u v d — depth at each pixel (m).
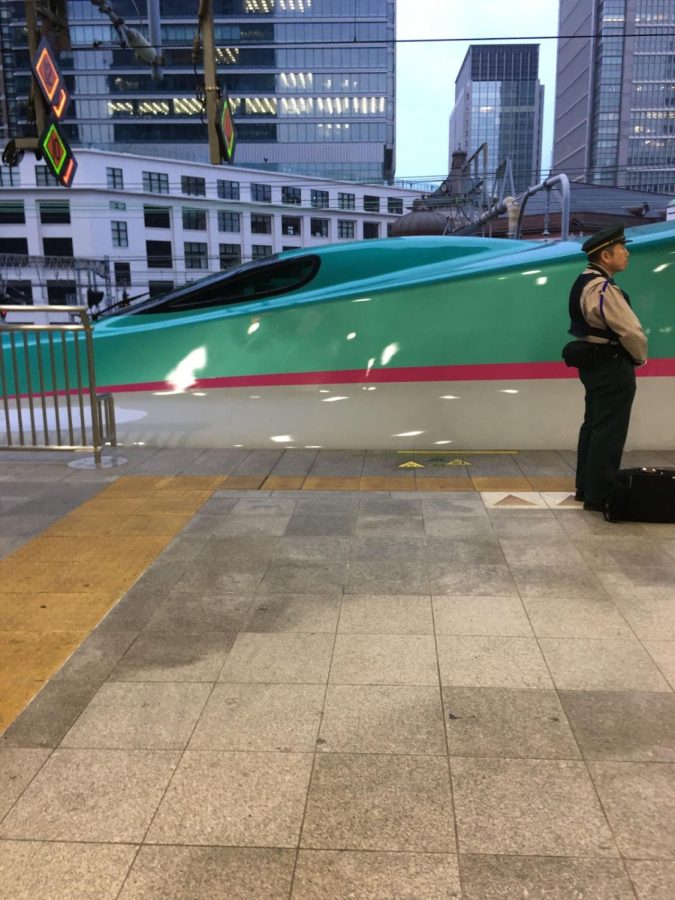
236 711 2.72
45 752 2.48
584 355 4.77
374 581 3.94
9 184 70.31
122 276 73.81
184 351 7.32
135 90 86.00
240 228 80.19
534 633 3.31
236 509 5.27
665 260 6.54
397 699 2.79
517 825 2.11
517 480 5.97
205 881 1.92
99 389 7.51
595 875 1.92
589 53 157.38
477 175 36.69
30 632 3.40
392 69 91.81
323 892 1.88
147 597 3.78
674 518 4.82
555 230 46.25
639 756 2.41
